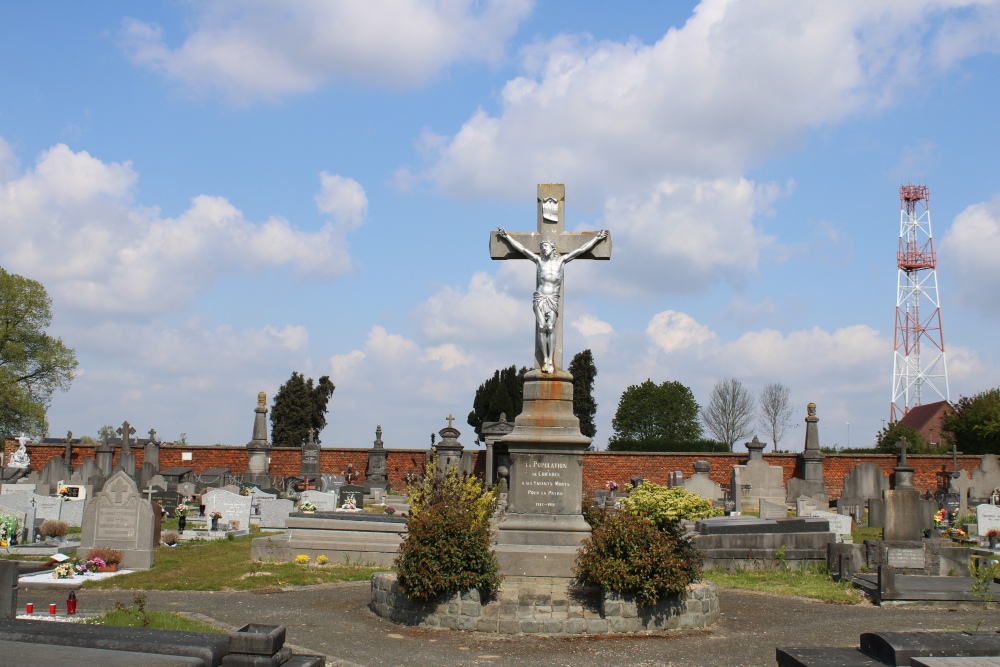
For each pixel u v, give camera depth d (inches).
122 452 1664.6
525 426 636.7
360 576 733.3
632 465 1934.1
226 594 646.5
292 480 1883.6
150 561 749.9
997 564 714.2
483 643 493.7
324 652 470.6
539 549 607.8
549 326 652.1
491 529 661.3
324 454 1996.8
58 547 848.3
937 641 361.4
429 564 522.3
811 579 763.4
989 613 613.6
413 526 543.5
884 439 2482.8
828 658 366.3
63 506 1104.8
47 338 2290.8
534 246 679.1
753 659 464.8
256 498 1337.4
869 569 756.6
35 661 321.1
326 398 3400.6
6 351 2197.3
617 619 521.0
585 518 655.1
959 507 1583.4
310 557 800.9
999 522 1101.1
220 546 895.7
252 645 356.2
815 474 1849.2
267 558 802.2
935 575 743.7
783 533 828.0
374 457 1950.1
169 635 355.6
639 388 3580.2
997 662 339.6
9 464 1817.2
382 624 540.4
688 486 1612.9
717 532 853.8
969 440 2303.2
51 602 597.9
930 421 3043.8
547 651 477.1
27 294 2245.3
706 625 548.1
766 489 1697.8
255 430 1939.0
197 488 1632.6
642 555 524.7
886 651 359.6
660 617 529.0
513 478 633.0
